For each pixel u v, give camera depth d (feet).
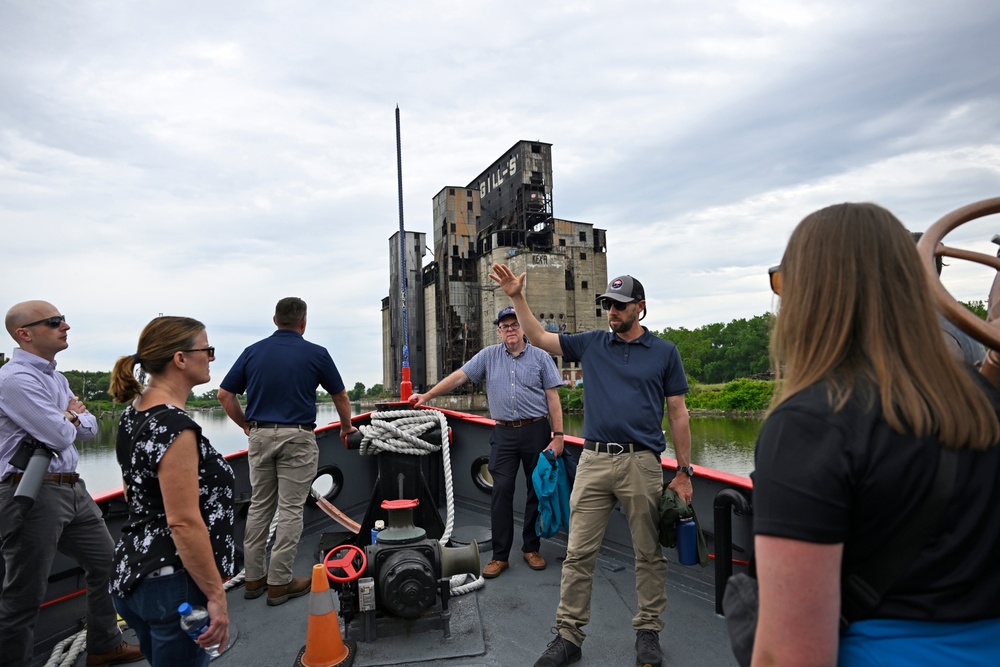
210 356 6.09
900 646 2.53
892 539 2.56
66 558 9.73
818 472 2.55
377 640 9.02
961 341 6.01
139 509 5.54
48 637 9.47
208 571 5.34
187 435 5.39
